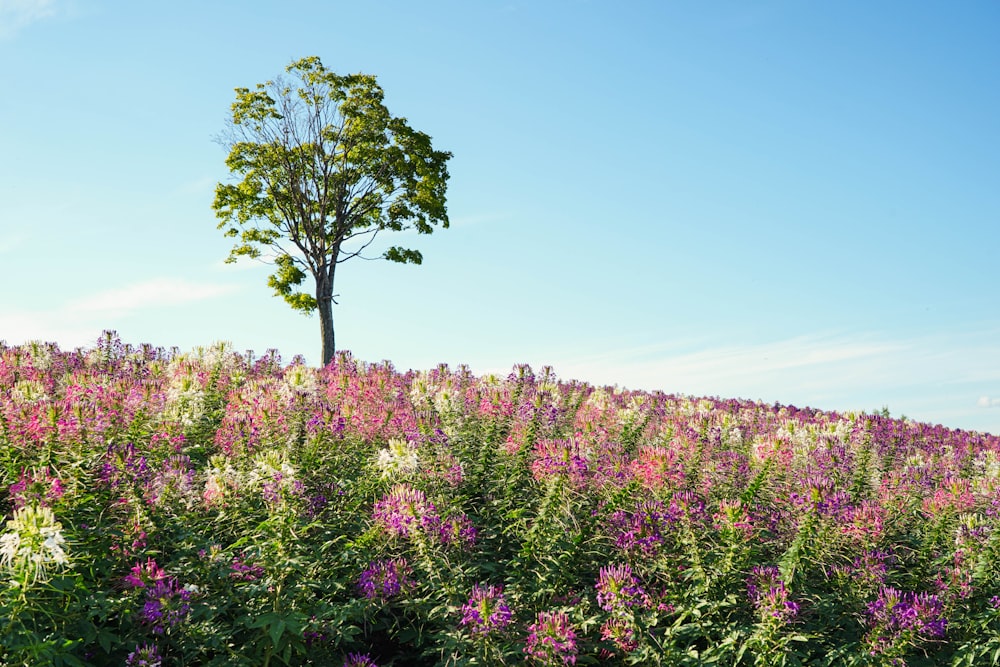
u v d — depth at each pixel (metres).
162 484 7.01
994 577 7.55
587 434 10.57
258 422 9.23
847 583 7.16
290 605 6.53
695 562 7.07
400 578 6.90
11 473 7.17
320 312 31.08
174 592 6.19
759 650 6.38
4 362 14.34
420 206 32.00
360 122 29.78
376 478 8.34
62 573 5.61
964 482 8.71
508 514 7.83
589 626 6.85
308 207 30.95
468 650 6.45
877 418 13.98
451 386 13.02
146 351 16.48
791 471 9.41
